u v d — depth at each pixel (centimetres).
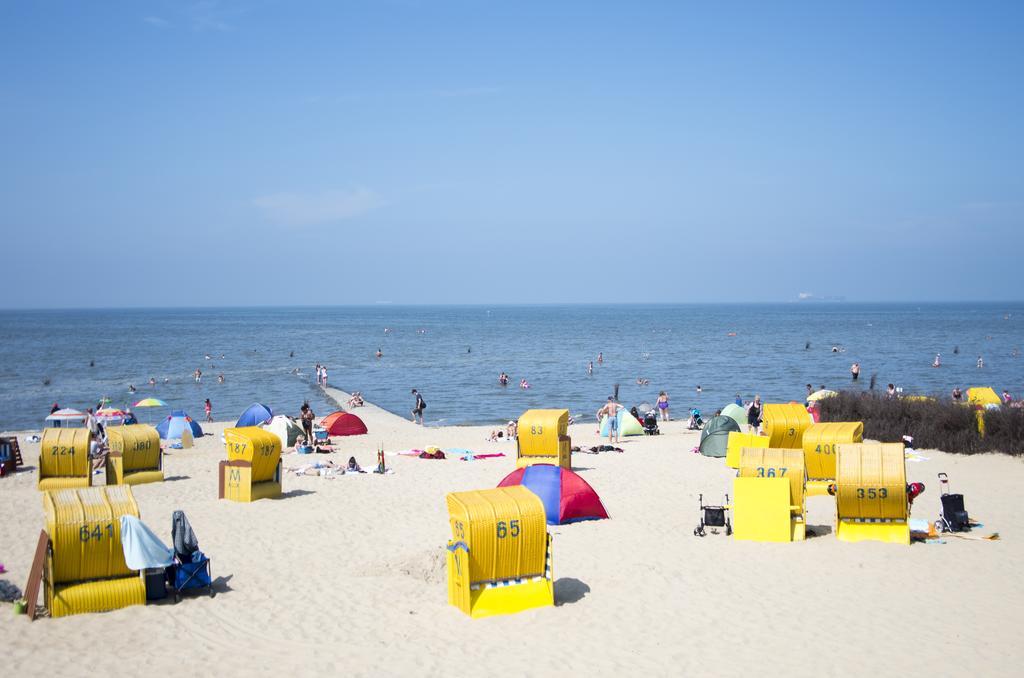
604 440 3275
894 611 1246
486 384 6244
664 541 1661
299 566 1526
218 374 7044
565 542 1662
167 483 2348
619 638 1160
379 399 5400
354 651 1127
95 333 15450
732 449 2553
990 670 1034
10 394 5647
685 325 18250
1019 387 5653
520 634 1178
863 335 13012
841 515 1641
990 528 1733
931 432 2822
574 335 13925
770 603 1291
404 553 1600
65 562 1252
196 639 1169
